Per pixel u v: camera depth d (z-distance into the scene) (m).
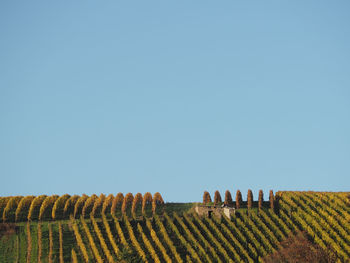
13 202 100.44
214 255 84.62
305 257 83.62
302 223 93.25
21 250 86.56
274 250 86.56
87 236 90.75
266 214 97.38
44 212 99.69
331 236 89.69
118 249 85.06
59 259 83.62
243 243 89.12
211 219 96.62
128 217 100.31
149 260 83.44
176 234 90.19
